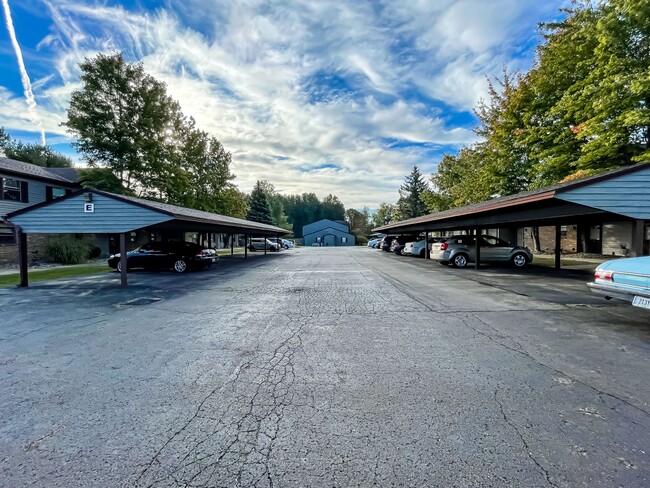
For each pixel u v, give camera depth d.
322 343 4.37
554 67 15.45
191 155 30.48
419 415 2.58
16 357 3.99
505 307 6.38
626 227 16.64
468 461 2.03
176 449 2.20
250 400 2.86
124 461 2.08
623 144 12.26
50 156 35.47
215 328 5.20
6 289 9.45
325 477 1.91
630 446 2.17
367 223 90.88
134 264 14.16
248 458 2.09
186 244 14.66
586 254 18.38
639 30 11.27
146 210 9.79
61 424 2.52
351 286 9.40
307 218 95.62
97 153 22.45
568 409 2.65
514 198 9.11
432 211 36.25
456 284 9.39
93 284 10.34
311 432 2.37
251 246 35.03
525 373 3.34
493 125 19.78
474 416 2.55
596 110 12.18
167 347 4.30
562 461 2.02
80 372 3.52
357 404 2.76
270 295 8.12
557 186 7.77
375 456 2.09
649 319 5.44
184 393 3.01
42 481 1.90
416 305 6.67
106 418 2.60
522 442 2.22
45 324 5.55
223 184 34.00
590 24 12.88
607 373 3.33
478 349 4.05
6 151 32.94
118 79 21.98
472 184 23.52
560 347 4.10
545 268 13.43
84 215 9.90
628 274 4.79
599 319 5.45
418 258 21.41
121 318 5.92
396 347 4.16
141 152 23.53
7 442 2.30
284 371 3.47
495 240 14.86
